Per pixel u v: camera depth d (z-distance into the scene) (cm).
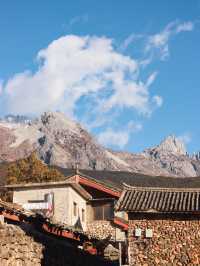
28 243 2277
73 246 2916
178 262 2441
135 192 2700
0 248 1975
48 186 3647
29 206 3594
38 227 2478
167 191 2686
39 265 2389
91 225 3869
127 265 2641
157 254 2472
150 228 2508
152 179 9781
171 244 2469
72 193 3656
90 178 3900
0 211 2178
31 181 4922
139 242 2503
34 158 5097
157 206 2503
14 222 2325
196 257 2425
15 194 3703
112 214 3828
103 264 3338
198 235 2447
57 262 2616
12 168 5012
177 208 2462
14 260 2109
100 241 3334
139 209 2500
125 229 3356
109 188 3875
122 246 3447
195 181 9369
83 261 3019
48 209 3578
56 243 2645
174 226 2486
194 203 2506
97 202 3909
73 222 3631
